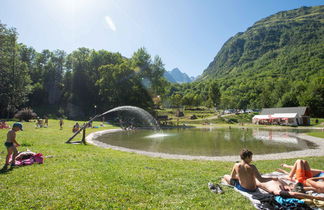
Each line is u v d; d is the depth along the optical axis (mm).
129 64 59938
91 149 13844
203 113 96812
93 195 5105
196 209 4492
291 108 65375
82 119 60969
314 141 21562
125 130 35250
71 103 72625
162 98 66062
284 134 30359
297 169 5543
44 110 70750
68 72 82312
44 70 84000
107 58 75750
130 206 4602
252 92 132875
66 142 16203
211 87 115062
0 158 8664
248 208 4535
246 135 29328
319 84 80875
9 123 31781
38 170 7125
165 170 7969
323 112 76000
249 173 5402
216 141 22172
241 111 108750
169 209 4492
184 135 29109
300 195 4598
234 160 11867
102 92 59688
